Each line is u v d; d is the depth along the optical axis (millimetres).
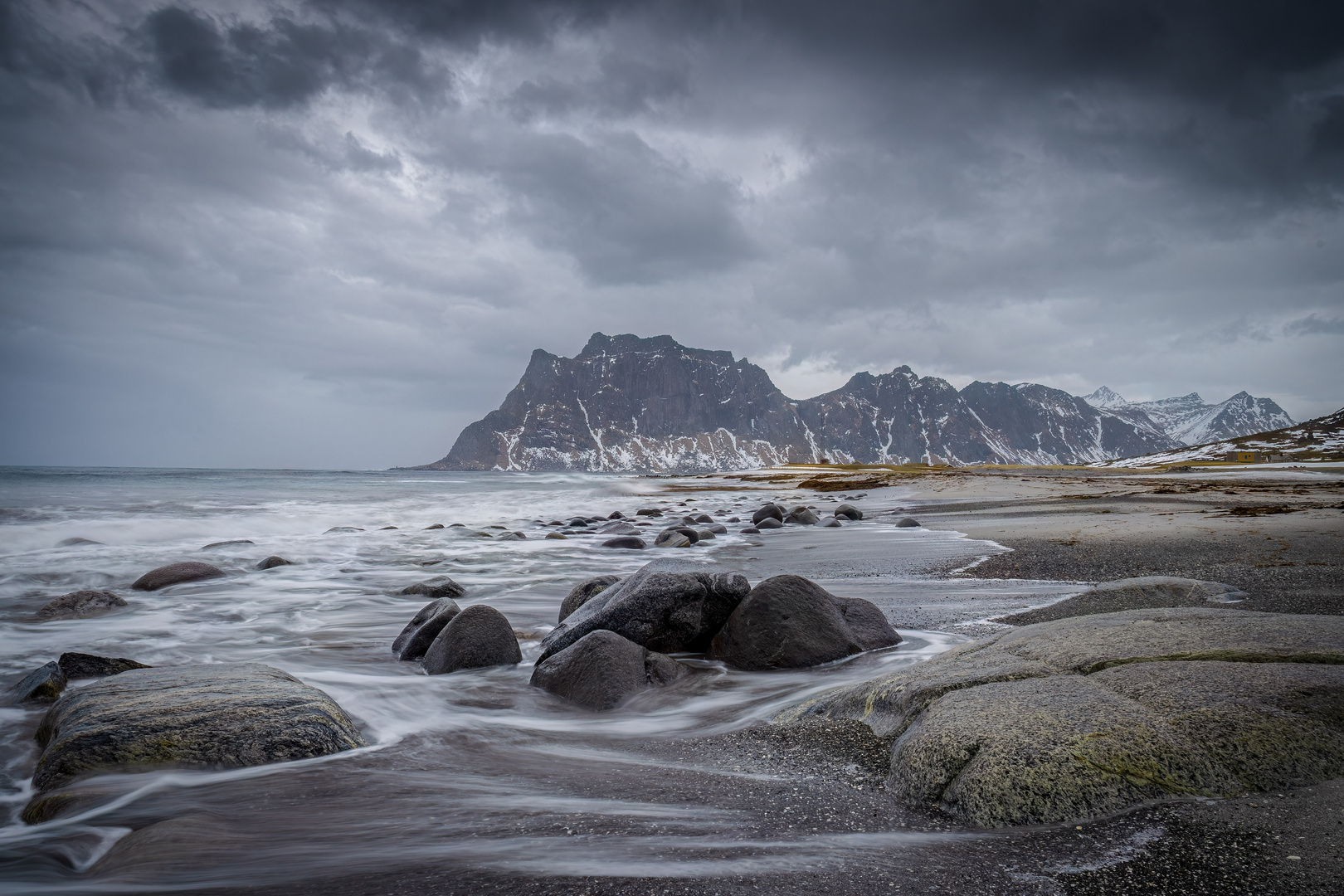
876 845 3107
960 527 19797
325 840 3430
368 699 6555
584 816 3623
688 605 7805
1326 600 7848
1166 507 22141
